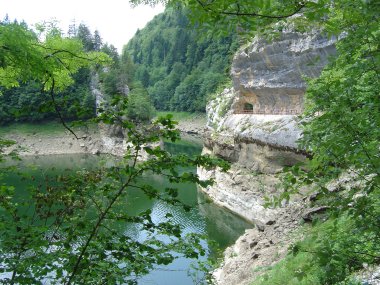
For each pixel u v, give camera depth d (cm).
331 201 383
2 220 432
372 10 370
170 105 13025
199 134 9781
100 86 8544
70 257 437
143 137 422
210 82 11338
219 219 3036
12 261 404
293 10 340
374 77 409
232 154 3747
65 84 786
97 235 462
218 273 1748
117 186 453
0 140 480
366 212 360
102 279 445
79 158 7550
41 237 441
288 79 3738
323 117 387
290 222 1858
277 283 1137
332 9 444
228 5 335
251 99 4438
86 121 429
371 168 363
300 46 3456
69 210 455
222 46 12962
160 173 427
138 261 471
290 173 426
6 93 3994
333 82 405
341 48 424
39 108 436
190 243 517
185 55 15062
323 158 403
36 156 7831
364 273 537
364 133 368
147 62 17988
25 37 512
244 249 1941
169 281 1655
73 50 747
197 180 423
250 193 3083
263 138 3131
